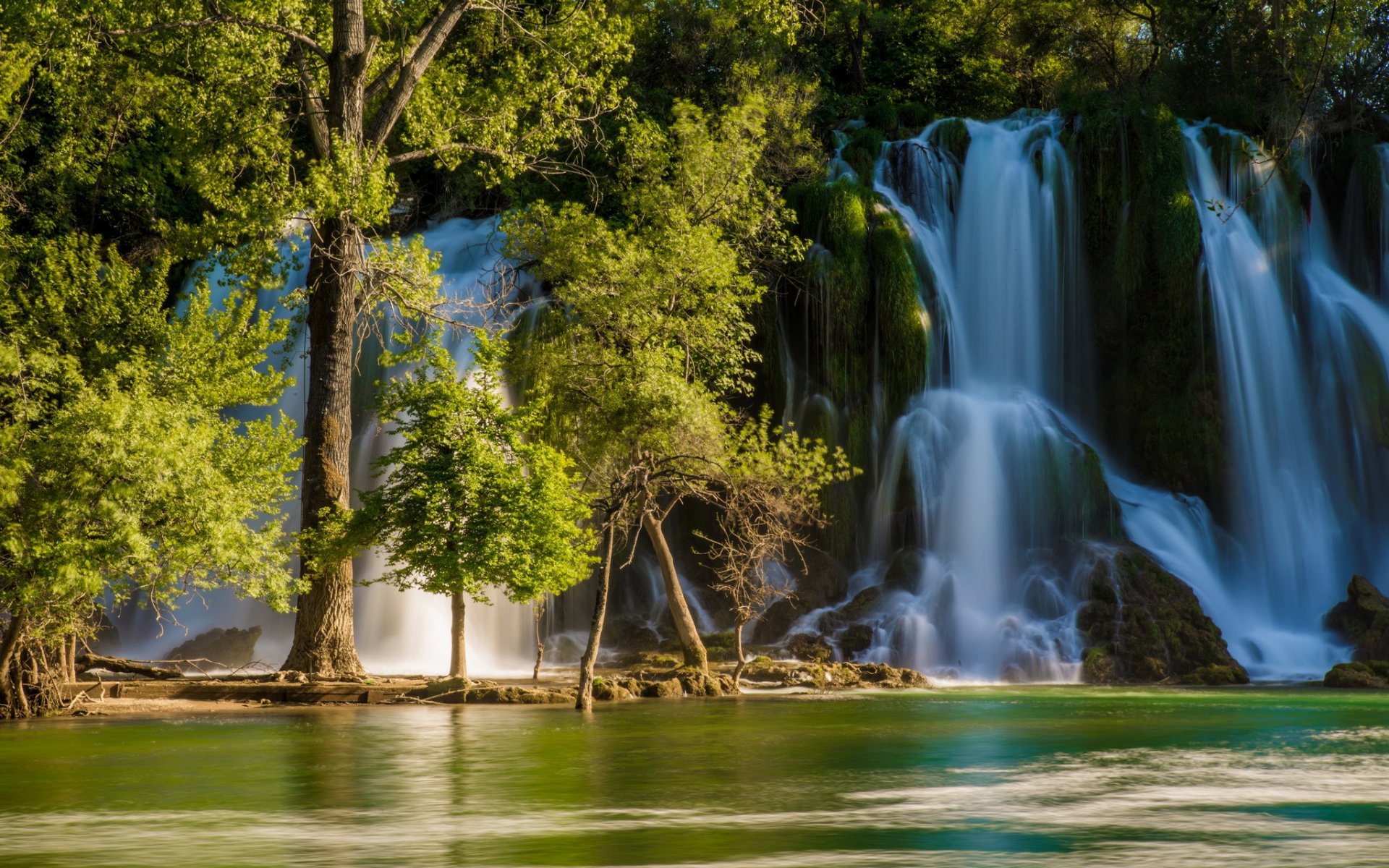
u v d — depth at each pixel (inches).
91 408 795.4
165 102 1293.1
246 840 373.7
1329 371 1676.9
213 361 1051.3
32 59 1320.1
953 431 1622.8
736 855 347.3
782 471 1086.4
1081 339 1753.2
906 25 2245.3
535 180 1843.0
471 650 1552.7
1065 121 1804.9
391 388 1192.8
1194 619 1438.2
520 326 1601.9
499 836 378.3
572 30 1284.4
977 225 1788.9
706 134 1262.3
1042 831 385.1
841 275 1646.2
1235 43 1887.3
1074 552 1515.7
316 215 1063.6
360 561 1590.8
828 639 1471.5
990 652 1457.9
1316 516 1632.6
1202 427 1675.7
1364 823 399.5
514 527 992.2
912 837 375.2
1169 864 334.3
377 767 556.4
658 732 727.7
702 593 1622.8
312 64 1254.9
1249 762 567.2
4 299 1063.6
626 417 1046.4
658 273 1129.4
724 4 1775.3
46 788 489.4
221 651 1515.7
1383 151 1772.9
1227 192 1737.2
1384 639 1393.9
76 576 759.1
